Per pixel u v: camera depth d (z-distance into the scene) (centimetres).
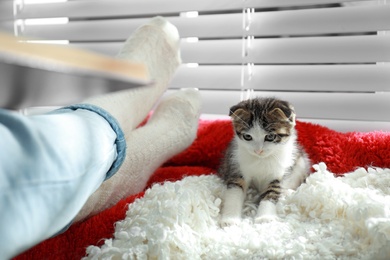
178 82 85
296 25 76
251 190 67
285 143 66
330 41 75
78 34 90
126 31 87
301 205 57
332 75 76
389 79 73
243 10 79
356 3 76
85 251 50
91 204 55
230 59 81
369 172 62
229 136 76
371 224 45
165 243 47
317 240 48
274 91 81
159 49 73
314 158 70
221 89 83
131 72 26
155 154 67
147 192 57
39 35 92
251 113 66
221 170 70
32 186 32
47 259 50
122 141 44
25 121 34
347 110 76
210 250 49
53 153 35
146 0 85
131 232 50
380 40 73
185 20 83
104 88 27
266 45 79
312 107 78
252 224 55
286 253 46
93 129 41
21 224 31
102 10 88
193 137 74
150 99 70
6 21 94
